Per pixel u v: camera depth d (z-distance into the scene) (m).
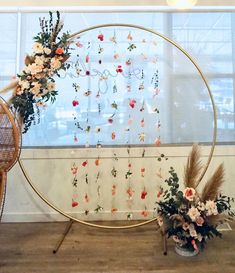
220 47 2.77
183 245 2.10
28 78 2.12
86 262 2.04
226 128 2.78
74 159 2.78
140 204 2.80
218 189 2.29
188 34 2.76
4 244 2.31
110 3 2.70
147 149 2.77
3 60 2.74
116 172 2.78
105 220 2.79
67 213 2.78
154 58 2.74
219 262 2.02
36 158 2.76
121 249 2.22
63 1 2.70
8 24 2.74
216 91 2.78
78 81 2.74
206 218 2.06
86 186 2.79
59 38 2.31
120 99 2.75
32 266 1.99
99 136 2.78
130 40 2.73
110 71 2.74
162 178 2.77
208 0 2.72
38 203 2.79
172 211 2.11
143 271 1.92
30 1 2.69
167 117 2.77
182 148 2.77
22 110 2.16
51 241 2.36
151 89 2.76
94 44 2.72
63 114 2.77
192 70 2.77
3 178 2.04
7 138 2.00
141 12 2.73
